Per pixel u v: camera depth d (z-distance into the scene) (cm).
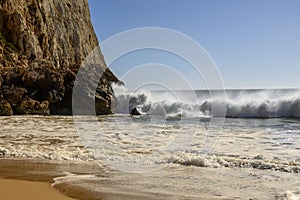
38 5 3906
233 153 716
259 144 851
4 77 2247
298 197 412
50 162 619
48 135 1010
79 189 439
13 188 441
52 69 2386
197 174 530
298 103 2094
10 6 3403
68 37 4378
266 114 2081
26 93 2214
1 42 3130
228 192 434
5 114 2031
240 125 1420
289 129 1257
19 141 885
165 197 410
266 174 533
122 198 404
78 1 5088
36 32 3684
